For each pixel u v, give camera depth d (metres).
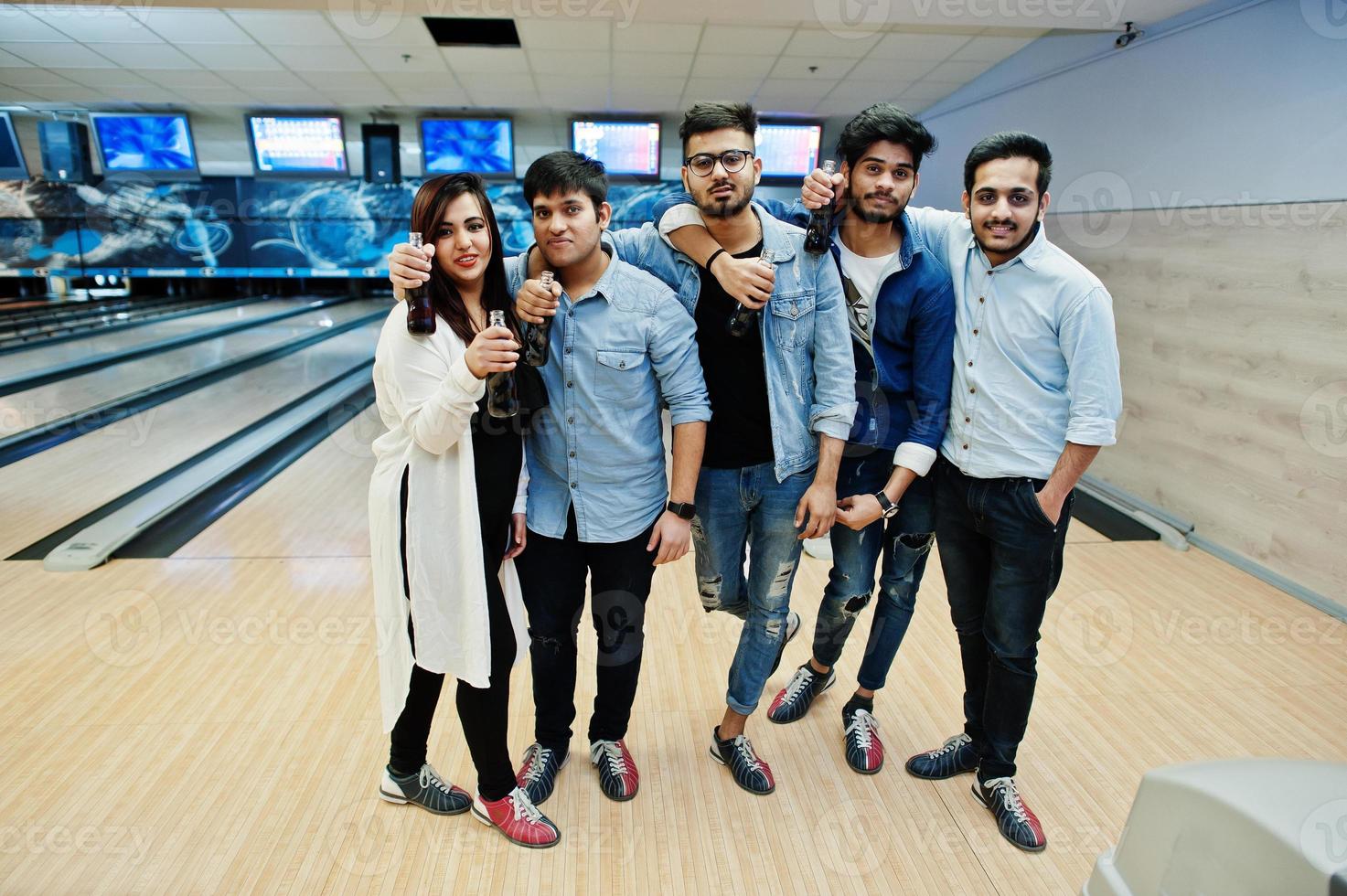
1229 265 2.73
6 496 3.22
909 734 1.79
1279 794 0.81
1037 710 1.89
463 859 1.40
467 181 1.22
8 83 5.14
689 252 1.35
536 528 1.41
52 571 2.56
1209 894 0.83
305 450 3.96
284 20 3.88
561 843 1.44
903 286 1.40
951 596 1.55
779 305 1.35
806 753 1.71
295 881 1.34
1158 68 3.08
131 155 6.03
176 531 2.93
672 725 1.81
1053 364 1.32
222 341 6.68
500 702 1.37
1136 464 3.30
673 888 1.35
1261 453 2.64
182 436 4.07
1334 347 2.35
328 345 6.76
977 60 4.43
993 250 1.30
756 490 1.46
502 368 1.11
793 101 5.51
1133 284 3.28
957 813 1.54
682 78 4.96
